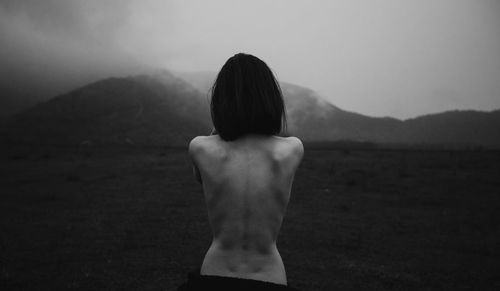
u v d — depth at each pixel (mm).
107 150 29047
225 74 1510
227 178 1398
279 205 1420
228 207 1388
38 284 4871
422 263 6055
